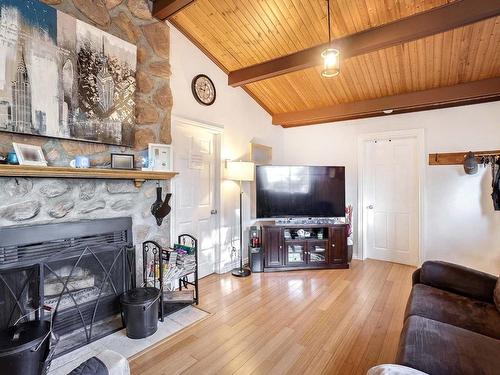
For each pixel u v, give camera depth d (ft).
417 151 13.64
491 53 9.45
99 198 7.86
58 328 7.02
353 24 9.02
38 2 6.54
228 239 13.03
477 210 12.11
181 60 10.58
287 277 12.16
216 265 12.61
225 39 10.77
